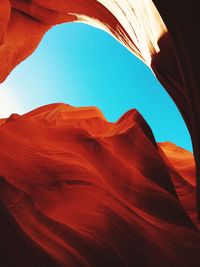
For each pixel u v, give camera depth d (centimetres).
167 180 888
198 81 579
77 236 518
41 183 677
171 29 596
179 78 725
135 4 752
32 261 420
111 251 518
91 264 472
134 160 938
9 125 943
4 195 510
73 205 629
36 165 750
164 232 668
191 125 689
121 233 581
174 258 586
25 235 456
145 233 622
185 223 732
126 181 827
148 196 786
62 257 456
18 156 771
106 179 812
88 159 884
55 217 574
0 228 437
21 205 516
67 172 750
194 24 534
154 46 766
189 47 569
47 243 473
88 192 689
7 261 400
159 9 581
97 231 556
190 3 520
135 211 705
